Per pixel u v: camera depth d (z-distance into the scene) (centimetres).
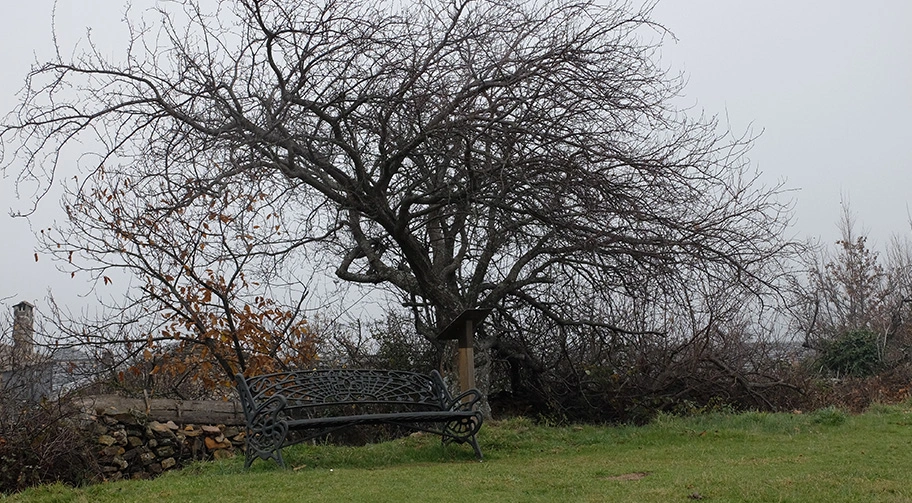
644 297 1227
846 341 1967
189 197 1098
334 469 845
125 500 674
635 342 1416
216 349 1410
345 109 1184
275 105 1133
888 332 2133
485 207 1191
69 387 1280
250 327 1425
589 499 617
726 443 982
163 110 1170
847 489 619
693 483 666
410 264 1274
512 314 1470
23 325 1341
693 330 1355
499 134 1098
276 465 867
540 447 1022
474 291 1357
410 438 1059
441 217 1236
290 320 1489
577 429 1167
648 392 1393
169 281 1397
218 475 812
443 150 1137
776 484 647
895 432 1005
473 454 962
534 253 1293
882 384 1764
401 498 637
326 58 1144
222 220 1279
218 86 1146
